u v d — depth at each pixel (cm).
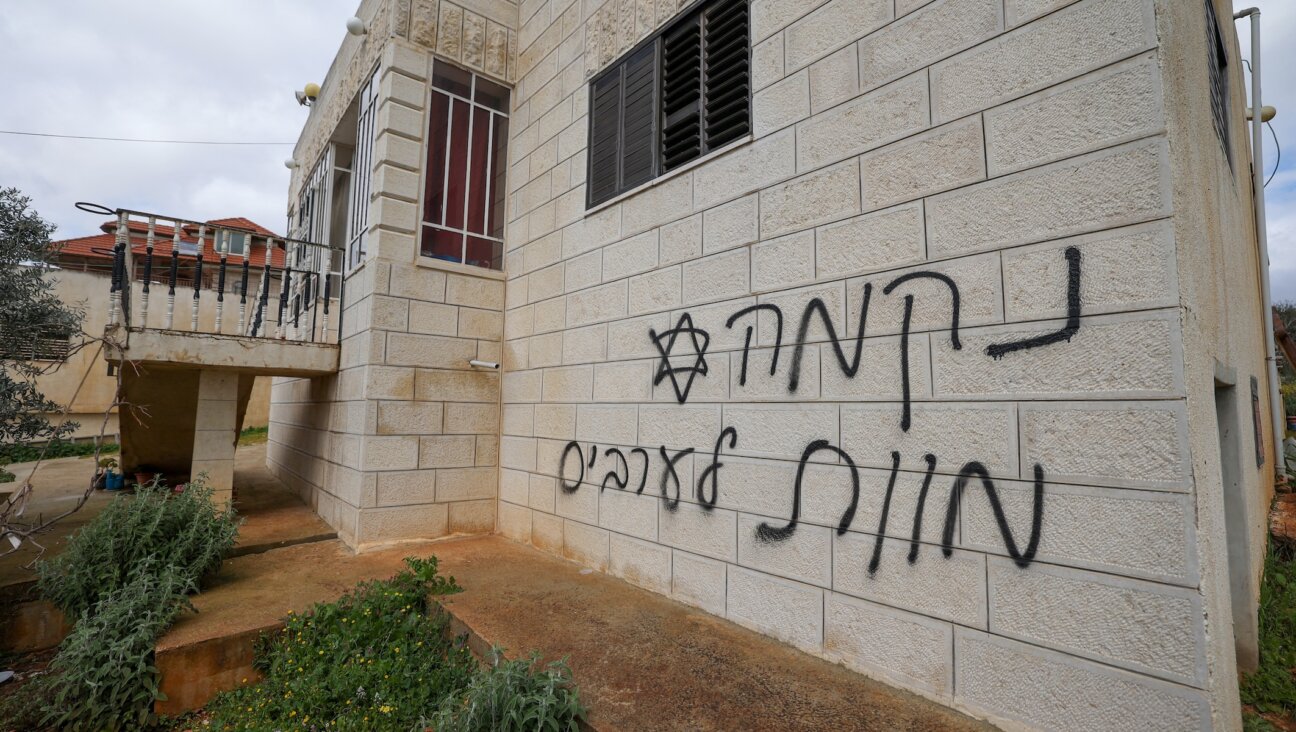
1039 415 246
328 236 787
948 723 253
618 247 485
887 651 288
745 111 393
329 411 667
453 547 557
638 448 446
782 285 354
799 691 282
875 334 305
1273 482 685
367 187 628
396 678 338
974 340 268
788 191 356
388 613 398
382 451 556
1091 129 240
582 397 510
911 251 294
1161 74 225
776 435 348
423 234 610
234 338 586
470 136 646
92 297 1525
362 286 598
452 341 604
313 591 442
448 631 385
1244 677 307
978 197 272
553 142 585
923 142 294
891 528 290
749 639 342
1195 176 257
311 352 632
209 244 1816
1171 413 213
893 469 292
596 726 255
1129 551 220
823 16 346
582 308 520
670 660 315
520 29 670
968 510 264
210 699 358
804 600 326
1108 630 222
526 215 617
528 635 348
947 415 274
